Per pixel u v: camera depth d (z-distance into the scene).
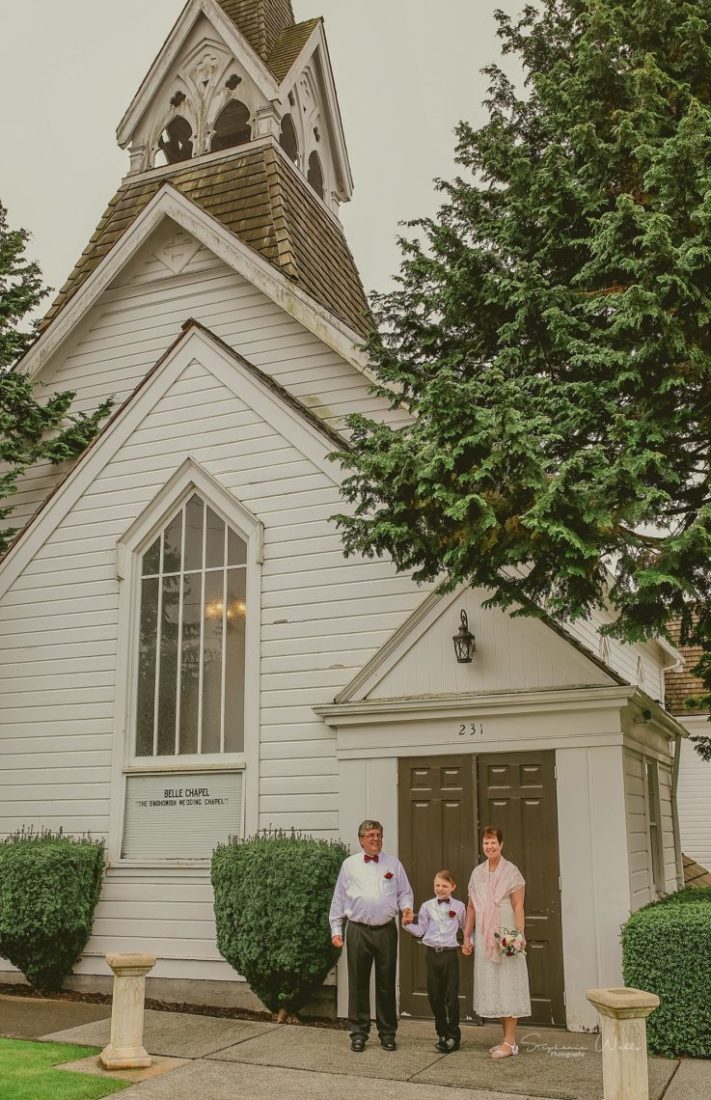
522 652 10.66
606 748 9.98
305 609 12.36
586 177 9.43
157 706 13.02
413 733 10.86
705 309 8.12
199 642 13.01
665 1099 7.09
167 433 13.78
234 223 15.65
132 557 13.58
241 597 12.91
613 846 9.74
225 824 12.19
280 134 17.25
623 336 8.39
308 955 10.09
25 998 11.67
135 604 13.41
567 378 9.52
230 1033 9.61
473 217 10.20
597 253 8.70
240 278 15.01
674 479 8.26
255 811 11.96
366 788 10.97
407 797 10.77
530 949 9.82
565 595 8.95
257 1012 11.00
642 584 7.79
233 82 17.64
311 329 13.93
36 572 14.08
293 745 11.99
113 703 13.15
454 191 10.27
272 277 14.33
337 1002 10.58
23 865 11.51
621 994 6.93
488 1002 8.45
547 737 10.24
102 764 12.99
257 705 12.28
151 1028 9.84
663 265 7.95
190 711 12.82
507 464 8.05
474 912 8.75
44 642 13.78
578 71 9.50
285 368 14.41
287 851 10.36
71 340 16.00
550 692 10.16
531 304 9.28
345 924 10.23
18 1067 8.12
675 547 7.65
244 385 13.44
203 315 15.17
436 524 8.73
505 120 10.61
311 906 10.11
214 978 11.62
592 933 9.62
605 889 9.67
